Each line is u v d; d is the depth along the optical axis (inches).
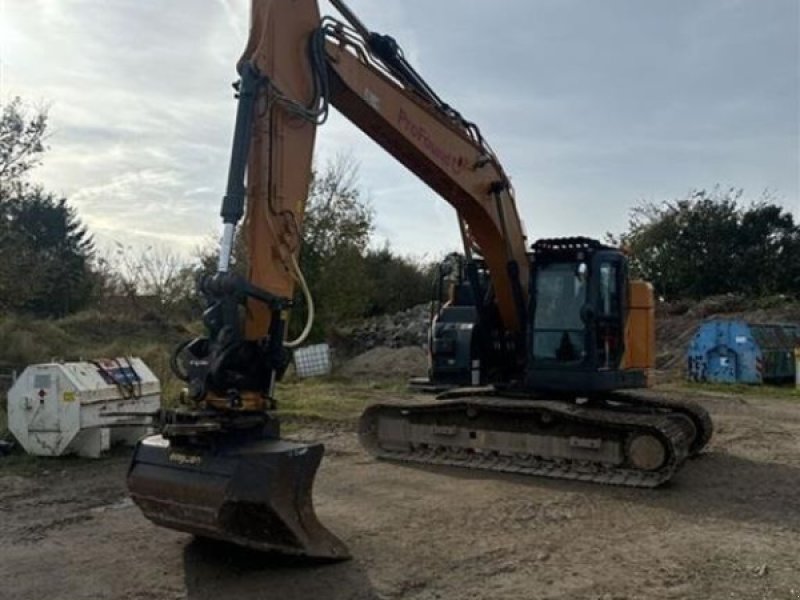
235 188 236.5
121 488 333.7
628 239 1501.0
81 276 1299.2
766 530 280.4
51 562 235.3
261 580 220.2
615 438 361.1
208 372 223.3
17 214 882.8
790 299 1263.5
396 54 326.3
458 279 455.8
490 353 429.7
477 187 383.9
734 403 704.4
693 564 240.7
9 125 787.4
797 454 440.1
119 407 406.9
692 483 360.2
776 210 1423.5
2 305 828.6
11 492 326.3
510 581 223.9
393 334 1168.8
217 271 234.4
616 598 211.8
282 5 259.9
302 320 703.7
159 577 222.1
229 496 210.5
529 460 384.8
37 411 389.1
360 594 211.0
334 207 1105.4
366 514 295.7
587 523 287.9
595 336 384.2
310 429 505.4
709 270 1417.3
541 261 400.8
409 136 336.5
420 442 413.7
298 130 262.2
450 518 291.1
